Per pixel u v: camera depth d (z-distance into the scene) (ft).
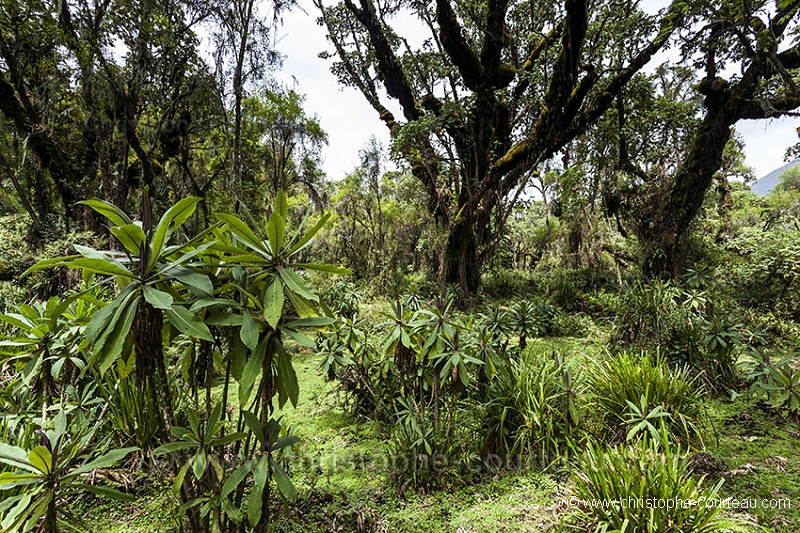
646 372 7.90
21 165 20.47
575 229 34.22
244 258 3.79
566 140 22.29
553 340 16.19
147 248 3.50
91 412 6.51
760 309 17.16
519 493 6.47
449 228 25.55
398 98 27.63
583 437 7.26
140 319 3.53
